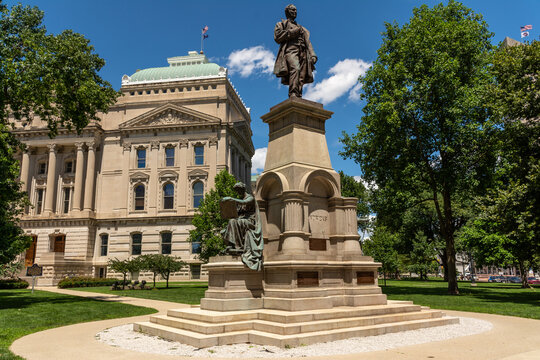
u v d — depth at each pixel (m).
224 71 54.69
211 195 38.44
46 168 57.38
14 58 24.12
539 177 21.58
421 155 28.22
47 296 27.41
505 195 23.03
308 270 12.31
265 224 14.09
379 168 30.81
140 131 54.44
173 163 53.69
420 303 21.12
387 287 36.50
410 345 9.72
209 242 35.91
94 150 54.94
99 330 13.07
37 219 53.34
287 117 14.54
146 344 10.28
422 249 57.78
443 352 8.88
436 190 29.45
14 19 24.58
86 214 52.78
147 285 42.09
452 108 25.81
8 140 26.17
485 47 30.03
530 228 22.48
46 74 23.27
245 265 12.17
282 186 13.38
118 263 38.19
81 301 23.52
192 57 64.00
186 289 36.03
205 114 52.78
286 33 15.14
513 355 8.45
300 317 10.59
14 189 26.03
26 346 10.14
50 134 27.12
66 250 52.31
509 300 22.94
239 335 10.08
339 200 14.13
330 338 10.09
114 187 54.09
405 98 27.59
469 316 16.23
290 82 14.89
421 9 30.36
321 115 14.73
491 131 26.19
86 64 25.44
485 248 43.69
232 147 55.72
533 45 25.50
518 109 23.94
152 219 51.62
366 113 31.19
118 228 52.62
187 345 9.84
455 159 27.44
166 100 54.97
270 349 9.16
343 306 12.83
